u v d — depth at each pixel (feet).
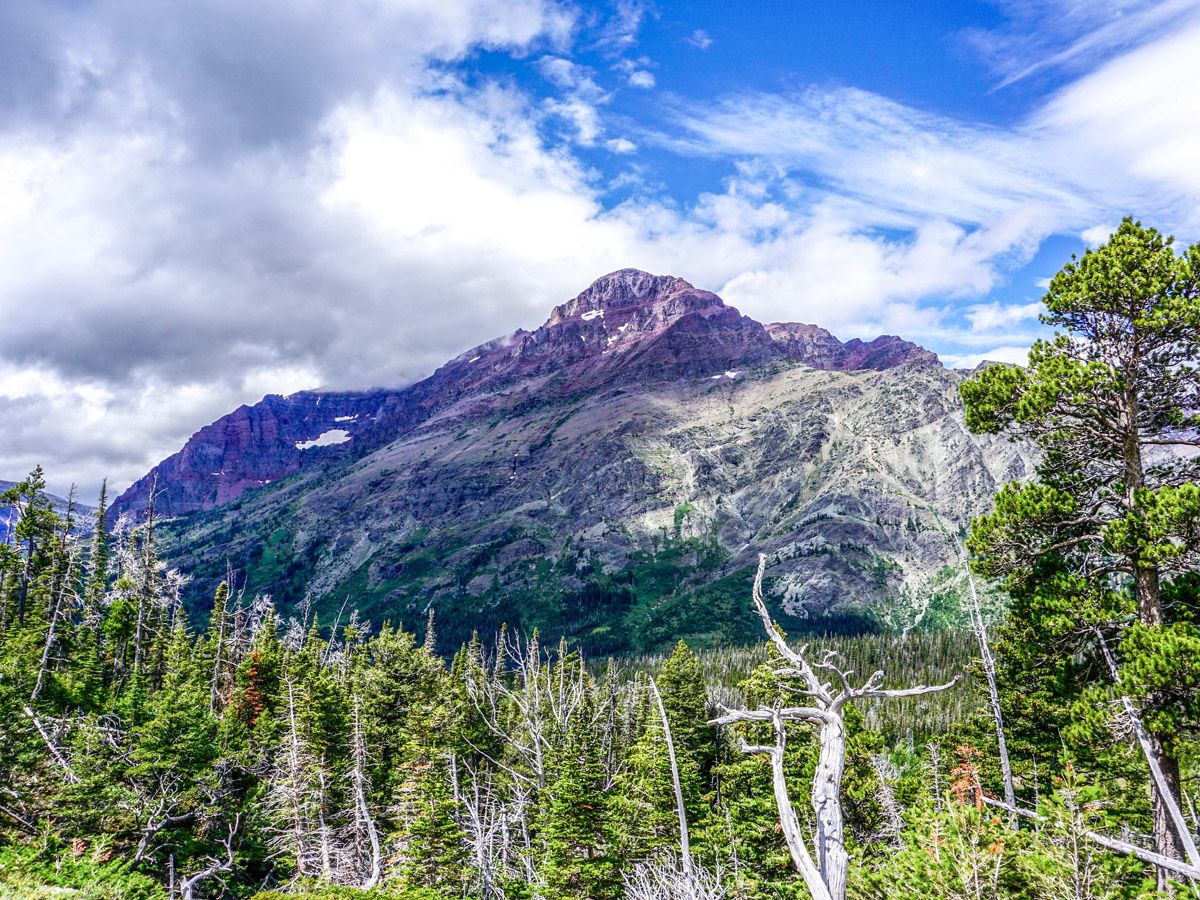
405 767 164.25
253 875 138.62
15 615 197.98
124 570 223.92
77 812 102.12
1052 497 58.29
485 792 155.74
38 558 193.47
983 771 97.71
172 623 251.60
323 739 164.55
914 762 154.20
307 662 233.35
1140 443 57.21
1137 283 54.80
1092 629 56.24
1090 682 58.80
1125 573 57.47
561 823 115.34
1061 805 40.65
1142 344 56.80
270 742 163.12
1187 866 33.99
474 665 252.42
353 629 307.78
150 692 196.13
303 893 105.60
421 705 192.13
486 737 172.65
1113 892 37.88
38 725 115.34
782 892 84.58
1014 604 64.28
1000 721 86.07
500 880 122.42
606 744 188.85
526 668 208.13
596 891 108.68
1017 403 61.77
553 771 151.84
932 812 44.68
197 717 129.39
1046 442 62.49
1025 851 40.27
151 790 114.93
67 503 201.05
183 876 111.75
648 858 106.22
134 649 223.71
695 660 178.60
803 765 114.52
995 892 37.88
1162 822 49.49
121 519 232.94
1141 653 49.65
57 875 73.56
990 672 87.92
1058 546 60.29
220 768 129.39
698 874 59.93
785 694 100.17
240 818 133.39
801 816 104.53
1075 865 37.63
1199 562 51.19
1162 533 50.93
